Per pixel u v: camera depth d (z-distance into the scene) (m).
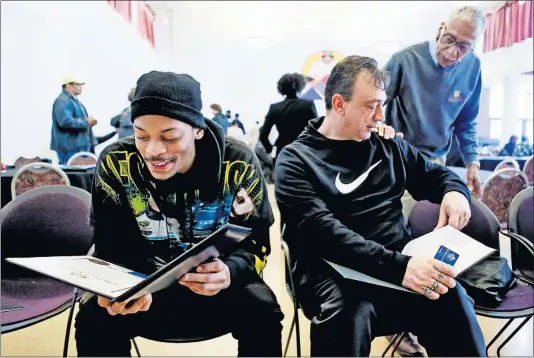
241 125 8.47
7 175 2.59
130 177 1.03
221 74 10.02
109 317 1.01
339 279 1.16
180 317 1.09
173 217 1.06
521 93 8.48
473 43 1.54
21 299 1.24
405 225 1.43
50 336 1.73
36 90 5.21
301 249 1.26
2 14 4.51
